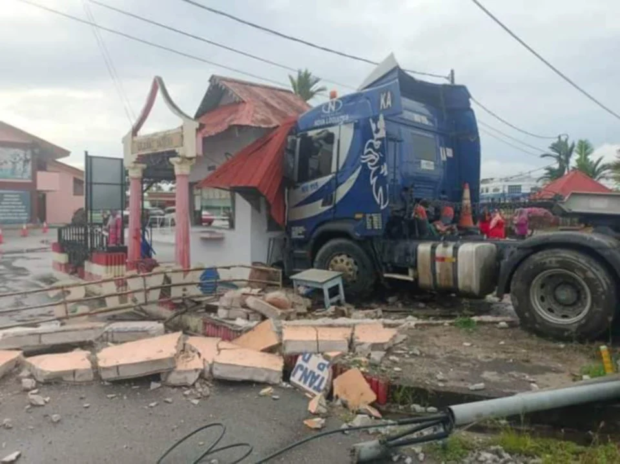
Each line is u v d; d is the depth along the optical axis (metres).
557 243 6.12
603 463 3.64
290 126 9.37
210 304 7.83
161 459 3.85
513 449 3.91
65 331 6.25
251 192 9.95
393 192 8.31
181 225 9.16
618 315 5.95
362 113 8.34
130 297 7.79
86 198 11.57
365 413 4.59
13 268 14.90
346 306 8.00
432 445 3.96
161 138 9.57
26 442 4.09
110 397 4.90
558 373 5.02
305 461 3.82
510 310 8.09
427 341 6.09
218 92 11.52
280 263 10.53
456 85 9.78
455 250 7.43
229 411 4.64
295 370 5.24
